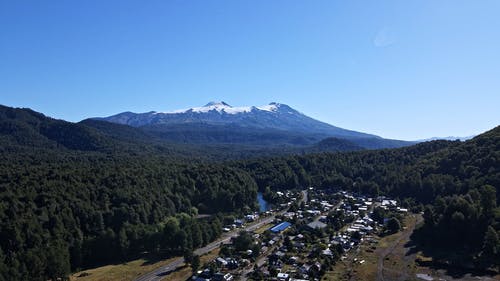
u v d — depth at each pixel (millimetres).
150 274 136125
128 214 180250
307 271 128750
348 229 181125
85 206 172000
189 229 165250
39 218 153375
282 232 180750
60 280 134875
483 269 128750
